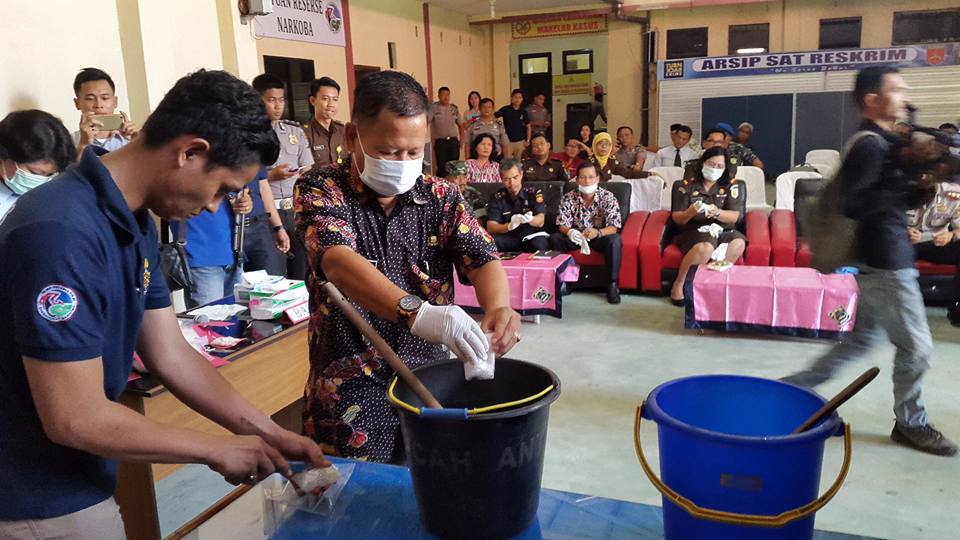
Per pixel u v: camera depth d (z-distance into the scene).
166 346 1.16
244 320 2.42
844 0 10.88
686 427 0.83
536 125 10.77
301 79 7.62
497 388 1.09
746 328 3.98
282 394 2.38
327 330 1.38
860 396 3.13
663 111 11.54
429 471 0.93
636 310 4.77
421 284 1.42
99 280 0.90
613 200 5.20
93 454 0.97
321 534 1.01
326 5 8.02
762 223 5.03
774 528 0.82
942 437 2.61
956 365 3.49
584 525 1.01
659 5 11.31
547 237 5.24
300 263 4.41
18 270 0.86
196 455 0.94
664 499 0.91
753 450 0.80
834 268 2.65
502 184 6.01
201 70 0.96
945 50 10.07
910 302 2.52
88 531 1.03
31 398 0.96
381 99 1.22
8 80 3.59
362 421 1.38
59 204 0.88
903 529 2.15
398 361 1.01
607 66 12.38
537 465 0.95
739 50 11.16
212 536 1.03
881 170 2.42
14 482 0.98
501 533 0.95
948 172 2.38
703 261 4.70
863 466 2.53
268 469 1.00
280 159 4.18
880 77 2.42
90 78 3.37
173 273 2.78
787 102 10.80
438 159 9.38
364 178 1.31
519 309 4.37
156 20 4.38
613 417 3.04
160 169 0.94
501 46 12.62
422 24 10.41
